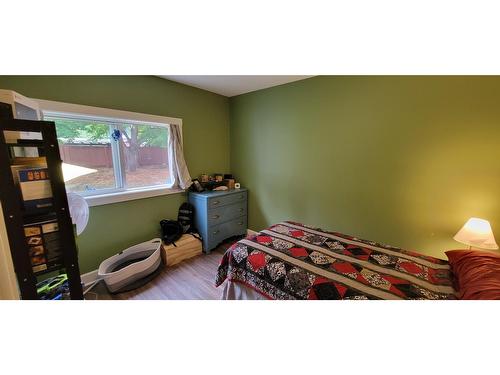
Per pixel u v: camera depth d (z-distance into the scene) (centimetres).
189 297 192
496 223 162
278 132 285
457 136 170
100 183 221
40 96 170
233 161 347
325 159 247
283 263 143
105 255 221
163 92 253
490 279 99
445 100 172
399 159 199
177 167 269
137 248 229
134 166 247
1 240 78
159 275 225
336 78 227
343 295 113
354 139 223
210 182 314
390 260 146
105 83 205
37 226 96
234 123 336
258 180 318
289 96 268
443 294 112
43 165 102
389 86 196
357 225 232
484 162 162
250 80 260
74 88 187
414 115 187
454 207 177
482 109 158
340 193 240
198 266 245
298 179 274
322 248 163
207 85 281
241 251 162
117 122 227
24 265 92
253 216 333
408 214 200
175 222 265
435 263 142
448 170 176
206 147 314
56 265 103
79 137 204
